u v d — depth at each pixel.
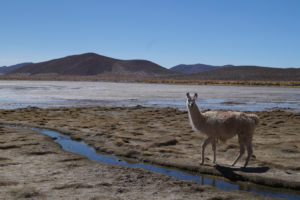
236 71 180.25
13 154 9.37
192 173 8.18
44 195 6.03
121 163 9.12
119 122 17.38
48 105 27.73
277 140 12.18
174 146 11.10
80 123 16.66
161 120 18.41
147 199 5.95
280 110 24.84
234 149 10.35
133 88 63.84
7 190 6.29
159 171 8.34
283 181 7.07
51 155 9.38
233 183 7.38
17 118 18.23
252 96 42.22
